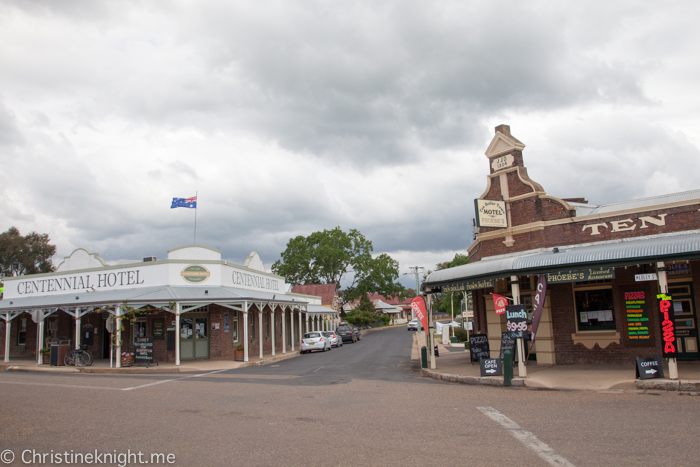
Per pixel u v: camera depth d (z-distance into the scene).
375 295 128.88
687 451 6.77
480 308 21.31
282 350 33.62
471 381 14.72
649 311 15.59
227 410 10.61
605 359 16.17
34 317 23.50
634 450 6.89
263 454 7.12
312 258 77.00
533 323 14.39
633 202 17.70
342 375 17.97
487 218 17.70
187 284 26.58
